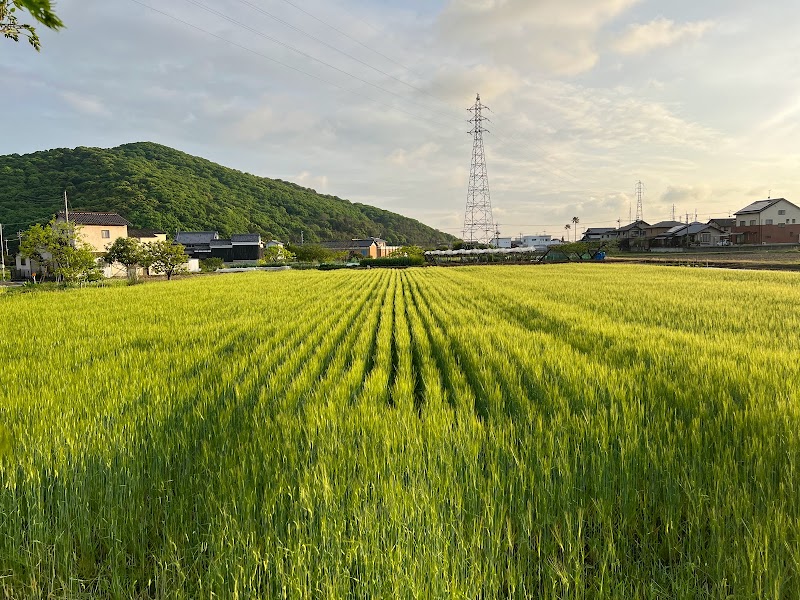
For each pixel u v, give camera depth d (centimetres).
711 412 416
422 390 604
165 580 232
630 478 306
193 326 1118
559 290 1995
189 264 5422
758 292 1755
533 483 300
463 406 457
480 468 320
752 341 796
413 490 273
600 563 238
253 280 3241
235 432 410
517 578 235
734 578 220
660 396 475
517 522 276
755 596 211
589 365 605
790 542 244
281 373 634
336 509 266
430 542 240
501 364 646
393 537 246
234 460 338
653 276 2870
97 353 813
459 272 4138
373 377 609
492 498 288
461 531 248
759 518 253
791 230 6175
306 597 217
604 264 4856
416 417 430
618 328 953
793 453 315
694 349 709
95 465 333
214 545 247
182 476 326
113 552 263
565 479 296
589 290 1966
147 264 4034
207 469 324
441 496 281
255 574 229
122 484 312
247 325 1121
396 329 1060
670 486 290
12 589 248
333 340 909
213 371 652
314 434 386
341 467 326
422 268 5425
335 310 1438
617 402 459
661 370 583
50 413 450
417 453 343
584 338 849
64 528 278
